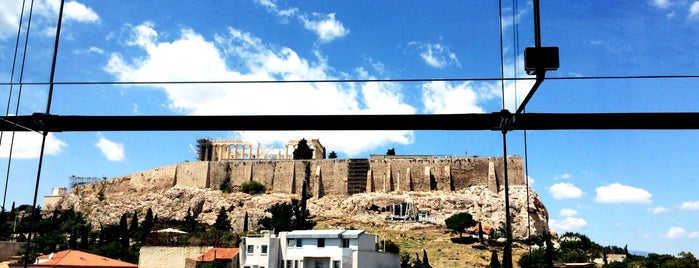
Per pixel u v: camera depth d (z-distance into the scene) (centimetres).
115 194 19612
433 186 17512
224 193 17975
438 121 1460
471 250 12731
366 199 16775
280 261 7975
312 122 1466
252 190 17912
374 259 7844
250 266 7969
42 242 11262
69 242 11712
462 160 17600
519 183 17062
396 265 8275
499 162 17362
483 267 11056
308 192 17862
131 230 13338
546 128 1449
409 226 15000
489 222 15738
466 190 17212
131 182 19650
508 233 1652
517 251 12638
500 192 16962
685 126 1412
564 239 14262
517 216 15838
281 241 8038
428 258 11769
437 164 17700
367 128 1473
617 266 11219
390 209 16462
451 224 13875
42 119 1516
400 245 12900
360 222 15500
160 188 19062
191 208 17400
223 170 18588
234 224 15550
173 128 1490
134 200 18512
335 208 17000
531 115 1446
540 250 11925
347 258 7606
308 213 14850
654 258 11975
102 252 10212
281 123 1459
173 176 19012
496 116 1445
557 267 10506
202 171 18662
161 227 14088
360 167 17862
